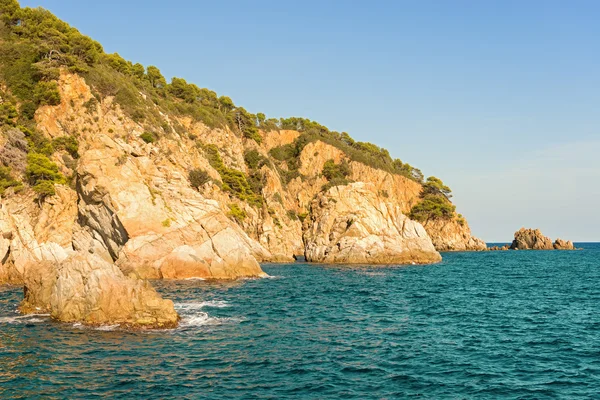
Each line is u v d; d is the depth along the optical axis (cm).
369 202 9475
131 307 2855
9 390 1759
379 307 3728
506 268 8050
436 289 4956
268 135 14900
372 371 2034
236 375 1955
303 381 1894
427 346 2467
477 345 2498
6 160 6144
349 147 15212
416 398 1733
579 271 7519
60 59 7956
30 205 5919
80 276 2981
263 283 5291
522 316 3366
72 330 2669
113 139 6100
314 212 10444
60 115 7450
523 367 2116
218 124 11569
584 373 2034
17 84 7431
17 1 8781
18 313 3181
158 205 5572
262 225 10331
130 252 5231
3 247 4922
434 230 14612
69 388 1783
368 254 8625
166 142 8469
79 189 5606
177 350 2309
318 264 8569
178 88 12312
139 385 1819
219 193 9031
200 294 4247
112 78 8644
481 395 1772
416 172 16900
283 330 2812
